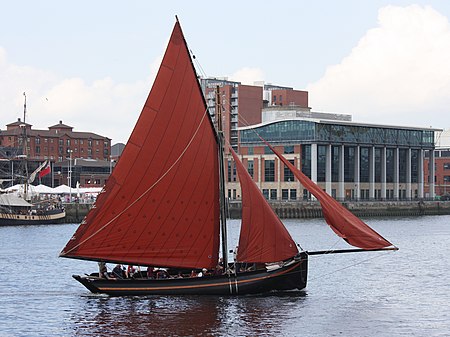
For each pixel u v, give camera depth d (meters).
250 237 61.38
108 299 61.16
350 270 86.06
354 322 55.41
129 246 60.16
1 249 110.56
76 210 183.12
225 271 62.66
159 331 51.56
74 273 82.00
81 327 53.16
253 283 61.81
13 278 77.81
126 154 59.59
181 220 61.22
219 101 63.31
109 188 59.56
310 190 62.03
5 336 51.28
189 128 61.22
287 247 62.19
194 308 57.78
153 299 60.72
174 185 60.91
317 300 63.22
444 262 96.12
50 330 52.59
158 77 59.97
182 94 60.81
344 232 60.78
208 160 61.91
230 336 50.44
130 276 63.69
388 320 56.47
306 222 187.38
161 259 60.81
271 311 57.47
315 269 86.56
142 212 60.28
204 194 61.88
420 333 52.62
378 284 74.88
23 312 58.38
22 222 171.88
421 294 68.75
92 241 59.50
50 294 66.75
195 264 61.69
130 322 53.91
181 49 60.75
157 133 60.22
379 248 60.53
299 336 51.00
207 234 62.03
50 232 149.00
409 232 155.50
